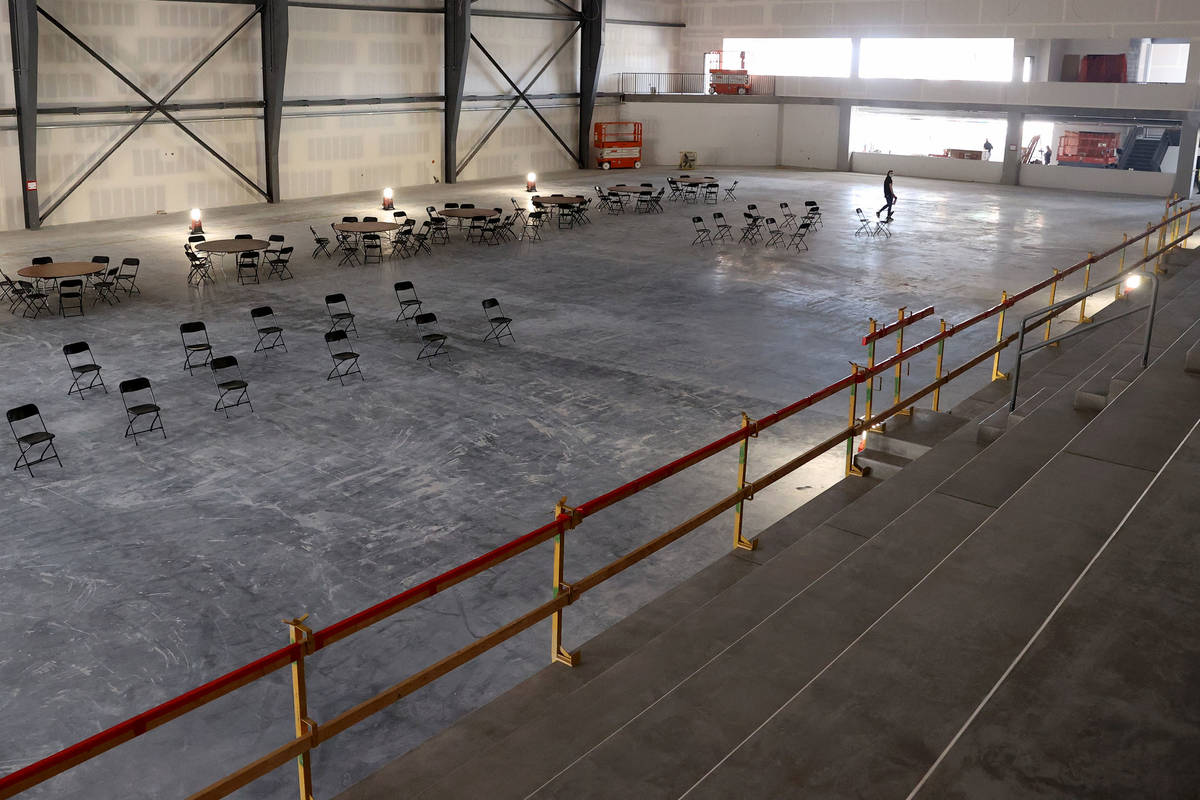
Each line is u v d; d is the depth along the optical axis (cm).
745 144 4206
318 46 2995
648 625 549
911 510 560
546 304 1817
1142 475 526
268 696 699
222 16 2745
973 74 3988
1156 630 359
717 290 1938
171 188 2741
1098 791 279
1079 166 3706
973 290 1950
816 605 457
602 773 344
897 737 319
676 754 354
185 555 898
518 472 1091
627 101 4138
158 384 1359
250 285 1938
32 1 2253
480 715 471
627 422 1243
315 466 1099
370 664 738
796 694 350
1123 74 3603
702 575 609
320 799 600
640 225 2698
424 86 3344
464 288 1933
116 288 1881
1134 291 1383
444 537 941
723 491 1039
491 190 3309
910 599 399
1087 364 1069
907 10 3734
